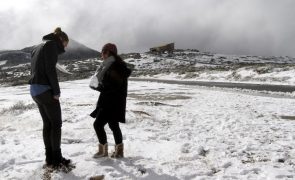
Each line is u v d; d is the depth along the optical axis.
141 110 11.96
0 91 39.72
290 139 7.43
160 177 4.86
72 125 8.54
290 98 17.86
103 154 5.57
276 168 5.28
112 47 5.27
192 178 4.90
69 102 15.81
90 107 12.49
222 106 13.99
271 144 6.89
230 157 5.90
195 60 118.88
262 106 13.98
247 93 21.55
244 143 6.94
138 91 24.62
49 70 4.73
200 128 8.79
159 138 7.42
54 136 5.00
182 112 11.84
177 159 5.70
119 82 5.26
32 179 4.75
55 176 4.78
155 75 58.78
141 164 5.33
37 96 4.84
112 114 5.36
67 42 5.12
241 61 128.12
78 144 6.61
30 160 5.49
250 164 5.50
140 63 106.06
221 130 8.52
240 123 9.52
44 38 4.92
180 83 35.59
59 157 5.08
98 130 5.46
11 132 8.25
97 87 5.29
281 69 36.84
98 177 4.80
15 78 81.06
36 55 4.82
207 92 22.45
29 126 8.95
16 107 12.77
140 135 7.63
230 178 4.86
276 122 9.80
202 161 5.64
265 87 26.58
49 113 4.93
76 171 4.98
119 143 5.58
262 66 41.16
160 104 14.52
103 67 5.22
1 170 5.12
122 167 5.18
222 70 46.22
